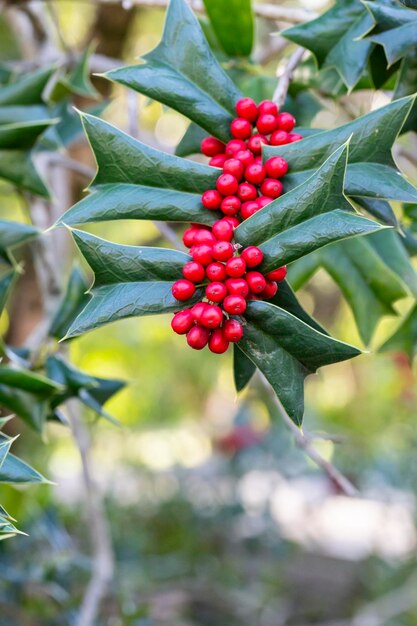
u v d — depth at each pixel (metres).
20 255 1.25
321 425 2.37
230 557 2.09
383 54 0.55
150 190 0.48
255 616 1.78
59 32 0.85
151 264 0.46
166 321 2.22
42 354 0.65
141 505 2.16
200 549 2.05
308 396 2.52
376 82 0.56
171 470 2.53
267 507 2.26
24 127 0.64
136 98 0.71
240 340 0.45
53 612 1.02
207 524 2.16
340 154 0.44
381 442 2.28
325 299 2.26
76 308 0.65
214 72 0.51
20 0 0.80
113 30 1.26
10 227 0.59
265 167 0.47
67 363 0.63
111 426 2.48
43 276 0.76
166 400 2.58
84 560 1.08
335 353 0.45
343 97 0.68
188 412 2.73
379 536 2.16
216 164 0.50
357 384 2.37
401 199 0.47
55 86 0.75
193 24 0.51
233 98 0.51
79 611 1.00
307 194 0.45
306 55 0.63
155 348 2.30
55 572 1.04
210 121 0.50
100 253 0.45
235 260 0.44
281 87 0.53
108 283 0.45
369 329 0.70
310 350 0.45
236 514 2.21
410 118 0.53
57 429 2.29
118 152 0.47
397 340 0.66
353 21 0.55
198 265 0.44
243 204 0.47
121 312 0.45
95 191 0.47
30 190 0.66
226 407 2.86
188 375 2.48
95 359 2.20
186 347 2.38
